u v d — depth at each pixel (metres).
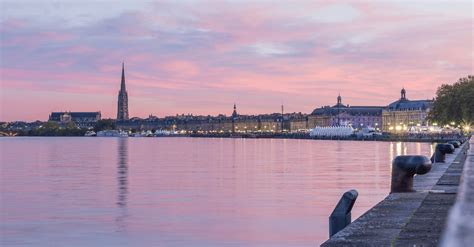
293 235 48.44
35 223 55.19
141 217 58.72
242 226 53.03
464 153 64.81
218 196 75.62
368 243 13.22
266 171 119.44
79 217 58.88
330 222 16.86
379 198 65.25
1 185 93.50
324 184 87.12
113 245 45.12
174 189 85.75
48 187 89.75
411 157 26.09
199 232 50.34
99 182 98.12
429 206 20.52
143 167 138.75
